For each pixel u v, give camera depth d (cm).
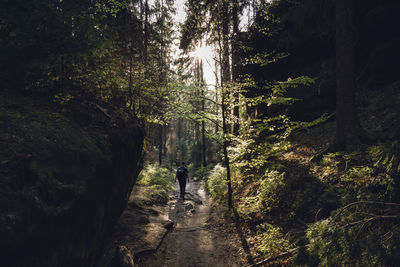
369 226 309
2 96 318
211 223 668
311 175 571
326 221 348
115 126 415
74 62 377
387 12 777
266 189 602
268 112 1106
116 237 490
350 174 474
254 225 548
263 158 662
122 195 460
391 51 770
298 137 891
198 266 443
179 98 744
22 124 286
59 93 372
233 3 720
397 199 343
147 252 470
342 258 289
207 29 700
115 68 488
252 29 970
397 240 266
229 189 695
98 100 455
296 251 353
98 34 393
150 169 1326
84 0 387
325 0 959
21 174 236
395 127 400
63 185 268
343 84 621
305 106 958
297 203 509
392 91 738
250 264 420
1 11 325
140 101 706
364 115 727
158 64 1143
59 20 350
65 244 272
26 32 339
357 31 862
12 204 213
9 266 206
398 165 313
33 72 353
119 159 402
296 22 1023
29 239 219
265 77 1124
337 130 625
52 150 283
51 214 240
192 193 1193
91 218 327
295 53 1032
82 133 346
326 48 968
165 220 672
